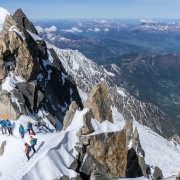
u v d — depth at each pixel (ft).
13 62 163.22
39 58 225.76
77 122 119.96
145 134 440.04
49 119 171.73
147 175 169.78
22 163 99.25
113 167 118.73
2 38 160.76
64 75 273.13
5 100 142.72
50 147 101.81
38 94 169.27
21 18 238.89
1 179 93.45
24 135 123.75
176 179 114.93
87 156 111.96
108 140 118.83
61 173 95.40
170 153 368.48
